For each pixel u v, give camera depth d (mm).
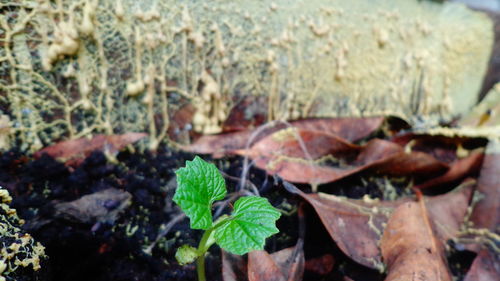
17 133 159
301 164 172
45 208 141
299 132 178
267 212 109
